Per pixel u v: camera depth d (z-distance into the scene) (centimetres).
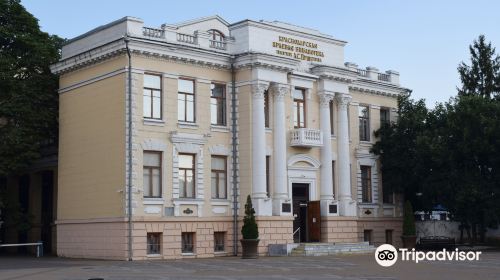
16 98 4050
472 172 4291
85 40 3962
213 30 4800
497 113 4138
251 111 3966
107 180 3669
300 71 4256
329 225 4234
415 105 4784
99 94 3800
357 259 3459
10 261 3462
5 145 3978
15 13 4250
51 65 4119
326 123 4328
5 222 4331
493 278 2269
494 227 4531
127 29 3638
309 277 2372
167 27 3797
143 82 3675
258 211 3881
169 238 3662
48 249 4544
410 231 4456
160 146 3697
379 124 4841
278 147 4059
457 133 4272
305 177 4234
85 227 3788
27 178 4788
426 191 4462
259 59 3947
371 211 4675
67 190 3969
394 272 2562
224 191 3981
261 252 3869
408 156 4625
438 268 2727
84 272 2658
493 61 5212
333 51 4497
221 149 3966
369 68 4831
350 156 4606
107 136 3706
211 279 2308
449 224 5056
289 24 4250
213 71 3975
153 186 3672
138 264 3166
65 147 4022
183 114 3841
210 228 3844
